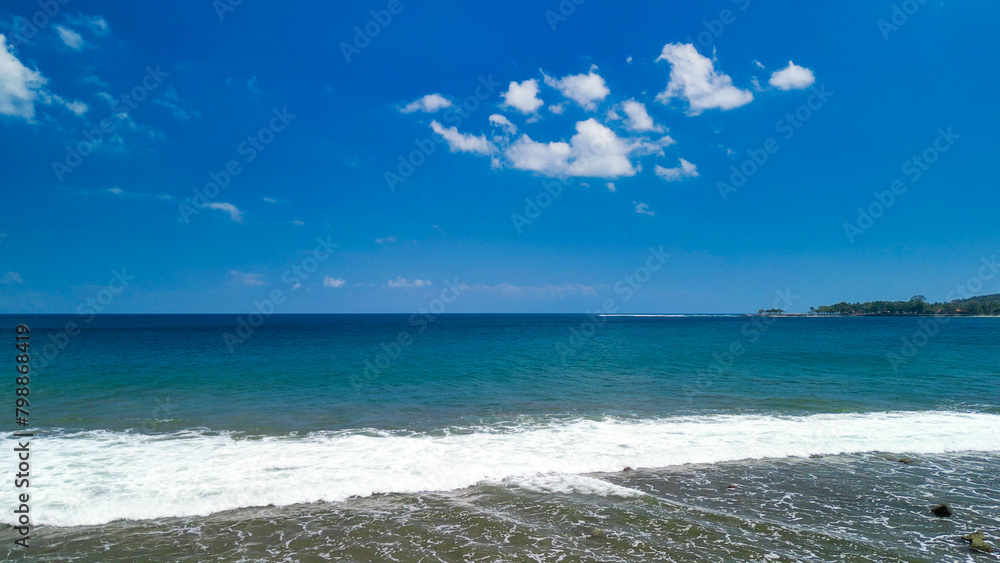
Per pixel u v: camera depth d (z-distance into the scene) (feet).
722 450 47.06
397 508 33.76
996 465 43.98
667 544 28.78
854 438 51.06
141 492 35.01
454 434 52.03
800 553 27.99
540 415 61.26
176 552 27.37
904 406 67.21
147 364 107.24
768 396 73.72
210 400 68.90
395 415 60.85
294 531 30.09
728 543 29.04
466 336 235.20
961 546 29.04
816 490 37.81
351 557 26.99
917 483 39.45
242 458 42.96
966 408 66.23
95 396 70.90
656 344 179.52
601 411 63.62
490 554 27.40
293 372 96.68
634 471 41.81
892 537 30.12
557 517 32.42
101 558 26.63
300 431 52.90
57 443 47.32
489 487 37.78
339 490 36.29
